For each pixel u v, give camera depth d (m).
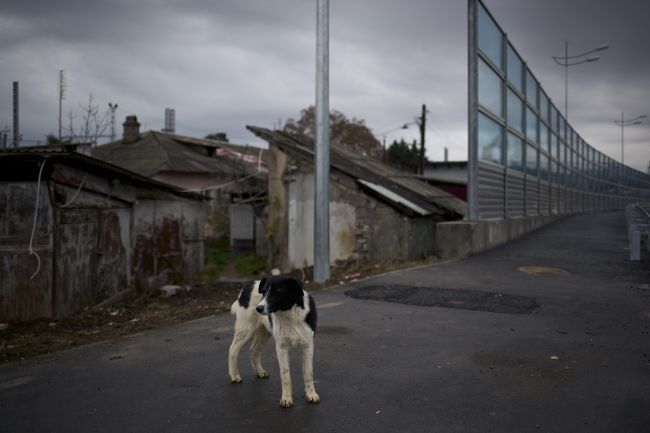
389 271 12.46
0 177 9.63
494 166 16.72
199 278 15.94
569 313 7.57
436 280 10.32
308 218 18.36
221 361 5.61
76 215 10.13
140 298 11.82
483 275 10.91
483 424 3.97
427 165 49.44
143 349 6.14
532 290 9.27
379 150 51.28
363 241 16.39
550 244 16.52
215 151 36.47
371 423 4.00
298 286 4.14
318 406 4.33
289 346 4.29
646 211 18.80
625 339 6.22
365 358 5.59
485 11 15.41
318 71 11.09
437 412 4.19
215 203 29.75
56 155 8.96
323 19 11.00
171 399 4.54
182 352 5.97
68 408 4.39
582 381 4.85
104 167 10.53
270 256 19.78
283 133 21.91
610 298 8.57
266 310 3.89
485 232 15.15
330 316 7.55
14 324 8.84
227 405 4.39
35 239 9.51
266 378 5.05
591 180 40.66
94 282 10.79
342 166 18.12
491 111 16.11
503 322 7.07
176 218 14.70
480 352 5.75
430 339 6.28
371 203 16.25
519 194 20.34
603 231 20.78
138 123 33.72
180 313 8.88
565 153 31.17
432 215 17.53
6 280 9.49
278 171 19.45
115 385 4.93
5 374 5.35
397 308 8.01
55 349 6.47
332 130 50.06
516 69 19.59
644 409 4.21
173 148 32.91
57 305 9.45
